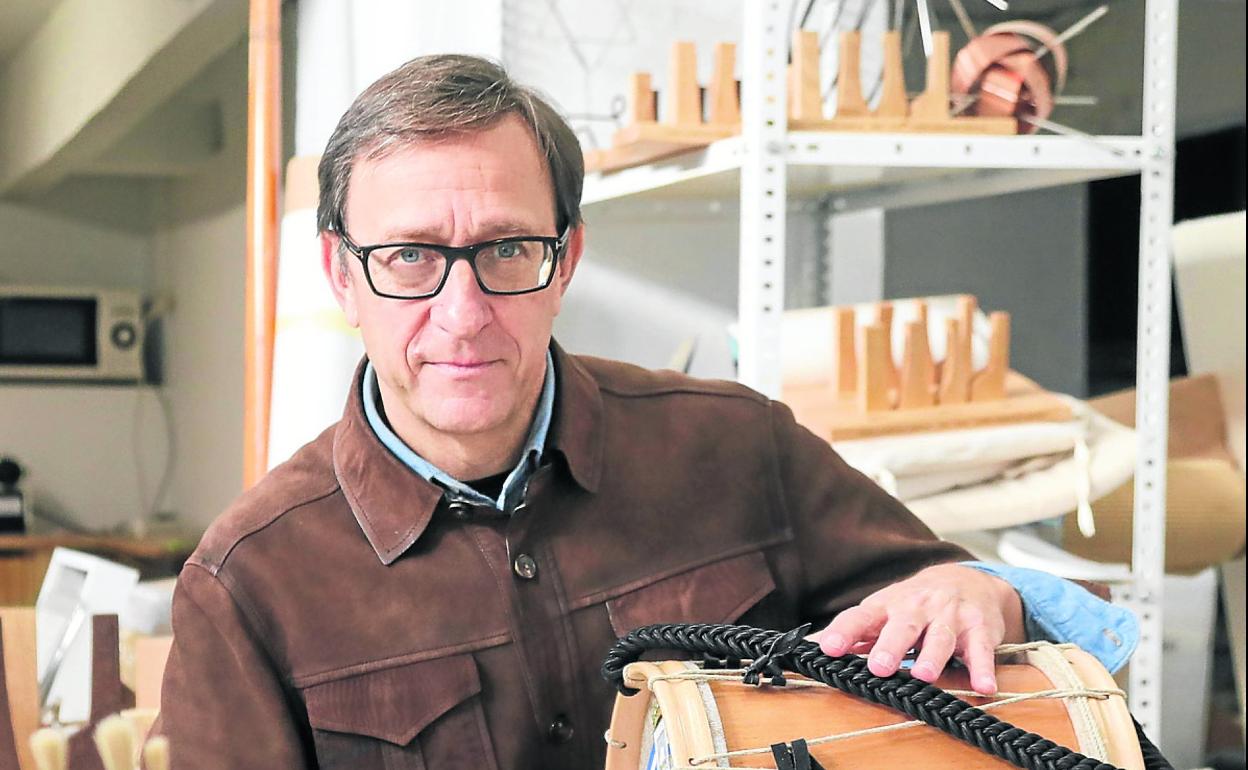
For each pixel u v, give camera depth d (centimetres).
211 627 102
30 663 130
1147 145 148
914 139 144
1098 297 258
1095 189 257
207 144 305
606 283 211
